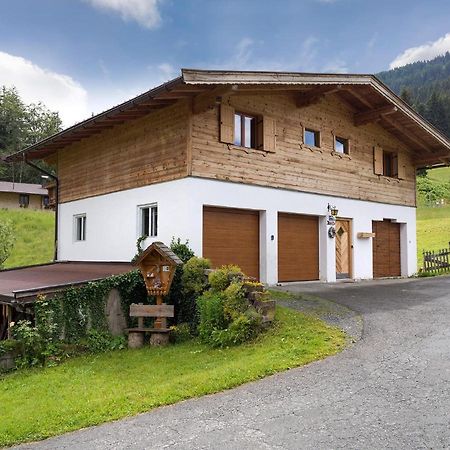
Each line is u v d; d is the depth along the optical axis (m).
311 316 9.00
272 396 5.38
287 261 13.77
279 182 13.30
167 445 4.33
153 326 10.09
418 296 11.59
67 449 4.48
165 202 11.95
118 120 13.24
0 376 8.00
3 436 4.95
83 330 9.61
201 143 11.53
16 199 46.12
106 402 5.69
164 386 6.06
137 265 9.73
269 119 13.10
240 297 8.59
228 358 7.33
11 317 9.84
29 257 27.39
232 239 12.35
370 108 15.74
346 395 5.21
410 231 18.53
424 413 4.62
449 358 6.27
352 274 15.82
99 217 14.73
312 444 4.12
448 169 70.75
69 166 16.59
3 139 63.25
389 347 6.94
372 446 4.02
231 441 4.30
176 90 10.50
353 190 15.85
